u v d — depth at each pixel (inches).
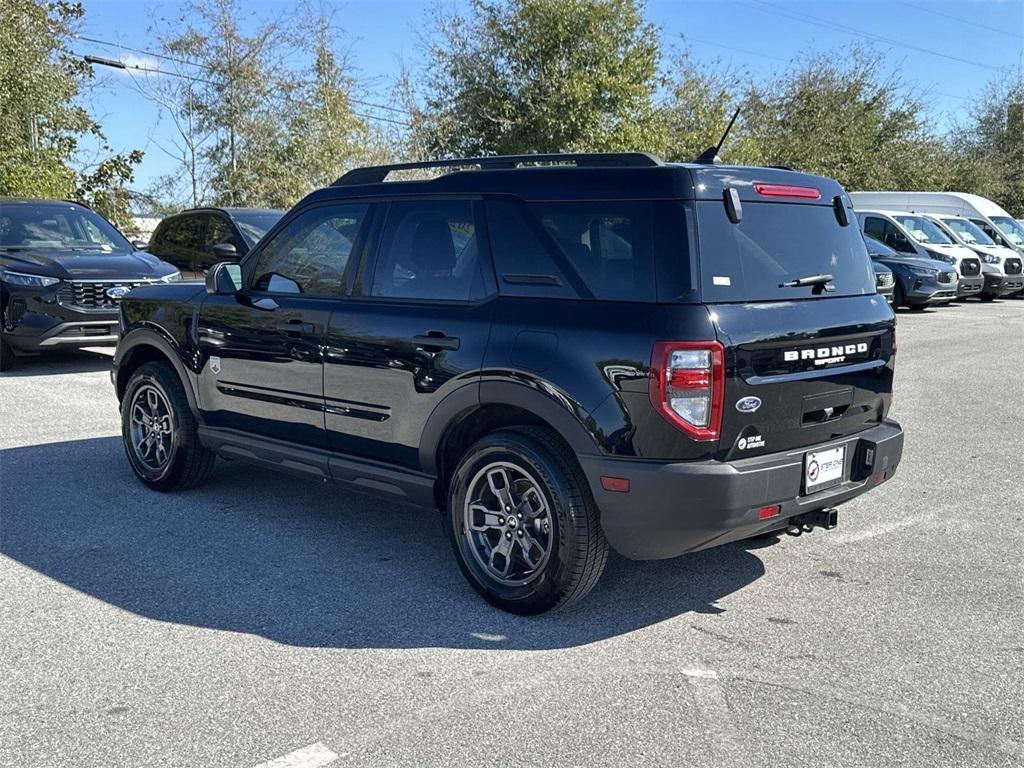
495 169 174.4
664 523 148.9
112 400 357.4
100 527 211.8
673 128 1206.3
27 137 783.1
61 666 145.5
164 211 951.6
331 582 181.5
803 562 195.9
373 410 186.5
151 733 126.2
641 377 147.0
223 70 912.9
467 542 172.9
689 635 159.6
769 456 155.3
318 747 123.0
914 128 1457.9
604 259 156.3
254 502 232.7
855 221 183.5
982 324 677.3
